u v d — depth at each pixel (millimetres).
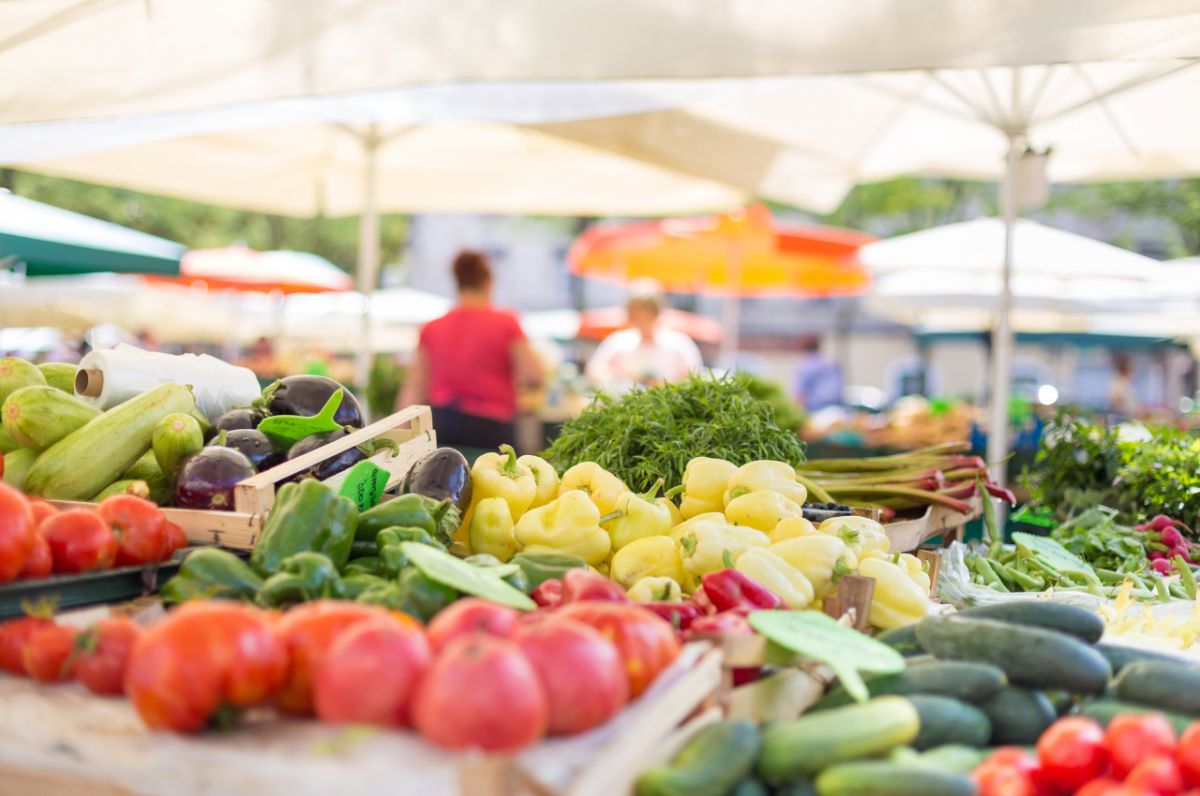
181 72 4770
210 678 1573
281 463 2971
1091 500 4938
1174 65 5465
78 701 1822
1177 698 2104
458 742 1452
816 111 7023
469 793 1452
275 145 8414
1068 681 2133
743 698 2102
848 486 4164
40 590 2166
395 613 1861
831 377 21203
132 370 3158
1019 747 2139
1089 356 29375
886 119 7113
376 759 1488
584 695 1592
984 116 6312
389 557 2400
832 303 33750
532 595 2529
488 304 7074
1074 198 27172
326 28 4453
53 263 11336
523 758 1519
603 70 4461
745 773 1800
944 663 2182
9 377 3088
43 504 2408
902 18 3980
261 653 1609
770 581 2654
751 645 2115
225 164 8617
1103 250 8766
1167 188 26375
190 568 2320
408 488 3092
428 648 1605
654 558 2949
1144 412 14859
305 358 14602
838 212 29594
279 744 1589
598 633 1734
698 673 1923
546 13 4234
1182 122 6559
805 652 2066
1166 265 11570
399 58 4555
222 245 27469
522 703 1462
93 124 5844
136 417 2926
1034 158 6277
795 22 4105
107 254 10398
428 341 7051
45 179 24500
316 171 8953
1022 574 3891
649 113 6691
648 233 13148
